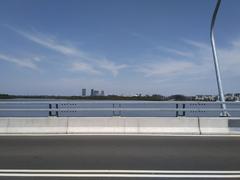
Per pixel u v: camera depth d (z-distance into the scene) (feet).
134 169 29.27
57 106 55.62
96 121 53.98
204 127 53.72
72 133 52.85
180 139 46.60
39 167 29.94
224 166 30.55
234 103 54.85
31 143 42.83
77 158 33.71
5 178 26.37
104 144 41.91
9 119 54.24
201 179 26.23
